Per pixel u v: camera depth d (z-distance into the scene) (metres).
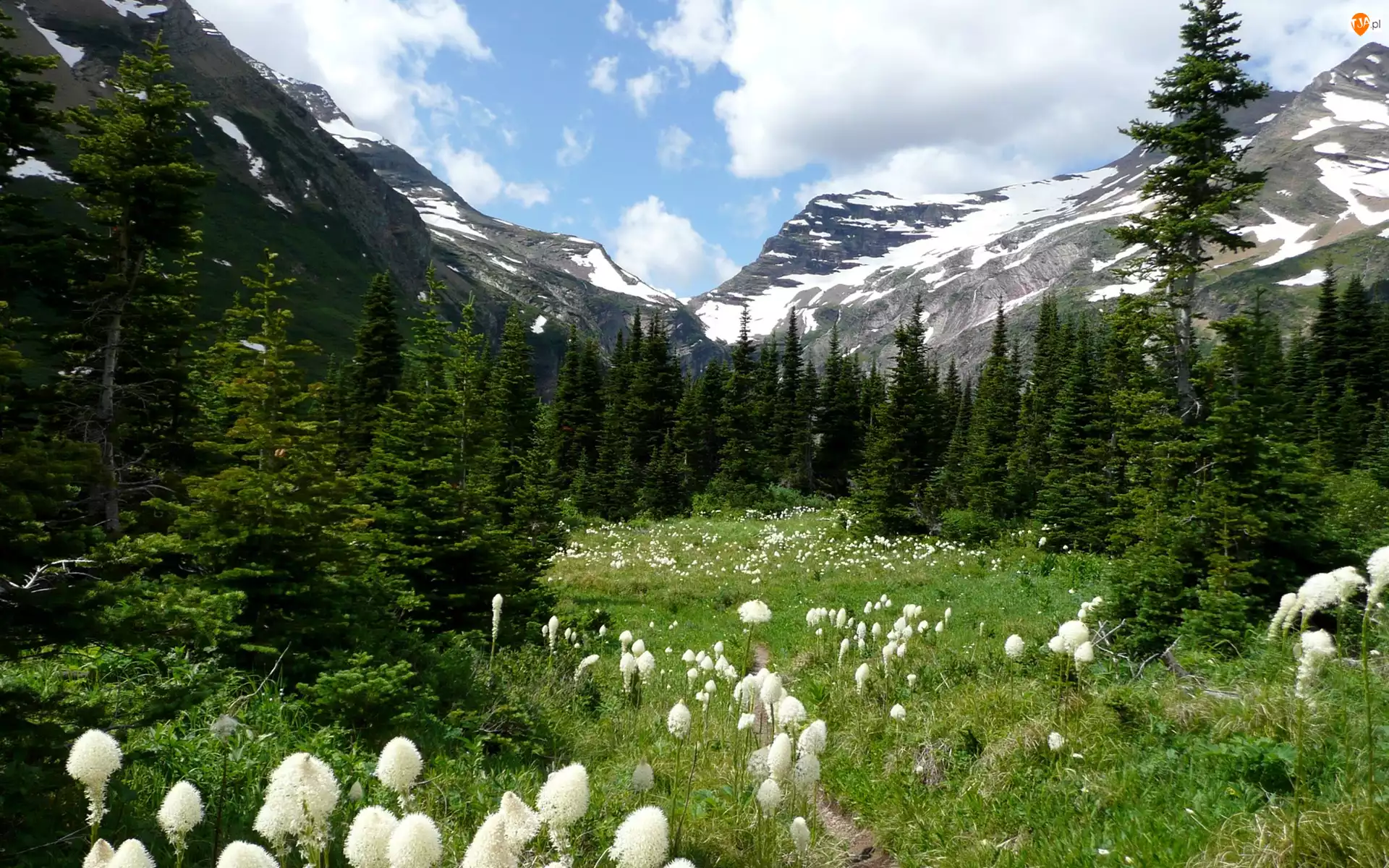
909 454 32.34
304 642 6.89
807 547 27.66
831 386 53.75
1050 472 27.38
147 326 13.66
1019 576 18.58
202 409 14.56
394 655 7.23
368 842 2.17
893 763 6.93
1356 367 42.03
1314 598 3.43
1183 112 17.05
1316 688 4.87
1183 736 5.28
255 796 4.37
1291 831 3.63
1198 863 3.86
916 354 34.56
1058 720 6.12
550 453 41.28
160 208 13.22
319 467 7.61
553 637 9.35
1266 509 9.26
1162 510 10.46
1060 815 5.07
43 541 3.76
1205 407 14.76
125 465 12.73
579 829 4.65
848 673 10.06
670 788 6.09
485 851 2.15
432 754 5.72
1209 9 16.44
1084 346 30.33
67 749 3.78
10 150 11.65
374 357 33.19
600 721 8.38
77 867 3.36
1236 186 16.36
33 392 11.37
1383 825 3.42
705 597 19.83
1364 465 29.80
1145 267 17.44
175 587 6.09
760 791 4.10
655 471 41.34
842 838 5.91
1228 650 7.86
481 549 10.70
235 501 6.88
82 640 3.89
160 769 4.37
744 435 46.16
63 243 11.98
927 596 18.08
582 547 27.39
